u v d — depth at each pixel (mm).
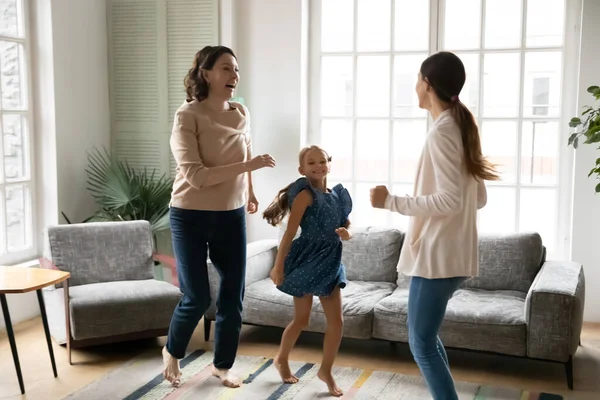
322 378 3473
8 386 3596
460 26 4887
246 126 3553
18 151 4805
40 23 4828
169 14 5262
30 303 4777
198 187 3297
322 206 3402
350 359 4023
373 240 4539
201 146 3367
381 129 5125
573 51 4680
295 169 5172
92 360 3988
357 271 4531
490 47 4844
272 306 4113
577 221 4668
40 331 4504
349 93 5176
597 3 4496
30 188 4895
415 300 2742
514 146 4871
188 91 3438
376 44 5074
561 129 4762
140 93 5383
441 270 2664
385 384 3613
